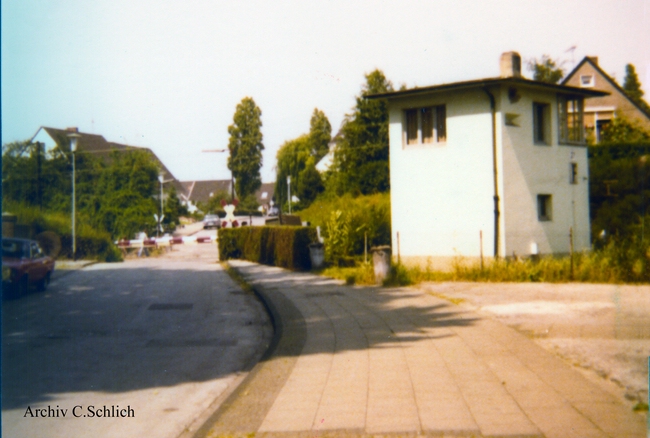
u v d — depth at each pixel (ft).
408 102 70.54
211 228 212.02
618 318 35.76
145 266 92.32
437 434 17.65
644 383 22.38
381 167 124.57
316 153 240.73
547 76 140.05
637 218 76.38
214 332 38.42
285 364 27.63
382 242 78.33
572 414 19.01
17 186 106.01
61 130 126.11
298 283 60.64
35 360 30.37
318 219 94.32
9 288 52.03
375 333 34.27
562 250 72.02
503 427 17.97
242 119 184.75
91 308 48.52
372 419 19.26
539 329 33.17
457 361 26.63
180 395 24.23
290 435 18.22
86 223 113.91
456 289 51.31
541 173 69.92
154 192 143.43
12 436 19.43
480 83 64.80
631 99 129.80
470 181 66.85
